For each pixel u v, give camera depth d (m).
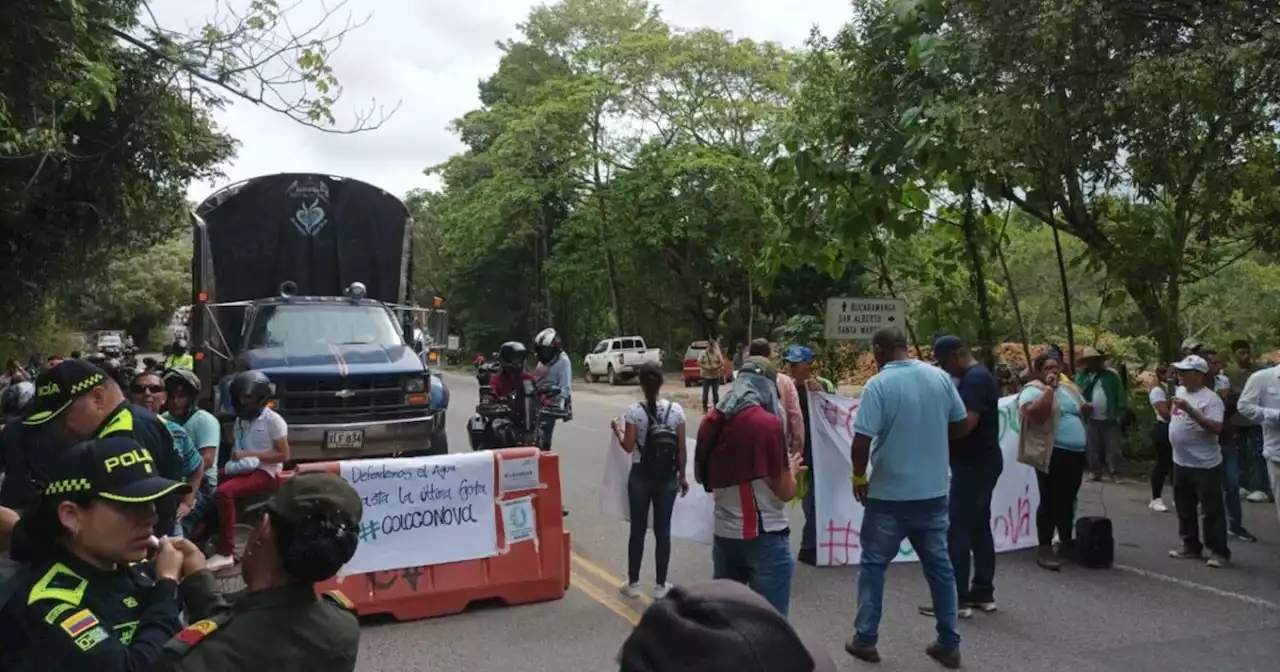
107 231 19.34
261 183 11.58
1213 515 8.21
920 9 11.09
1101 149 9.91
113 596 2.68
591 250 42.44
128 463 2.69
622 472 7.62
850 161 11.88
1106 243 13.43
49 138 10.99
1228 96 9.02
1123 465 13.61
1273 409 7.82
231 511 6.48
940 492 5.86
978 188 11.74
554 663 5.86
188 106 15.29
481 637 6.34
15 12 10.12
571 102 38.12
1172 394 10.93
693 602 1.38
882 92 11.83
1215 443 8.23
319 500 2.53
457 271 54.41
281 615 2.47
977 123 10.27
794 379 8.23
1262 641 6.25
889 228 12.15
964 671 5.74
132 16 13.07
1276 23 8.62
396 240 12.30
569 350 54.50
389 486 6.64
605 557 8.59
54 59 10.95
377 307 11.59
